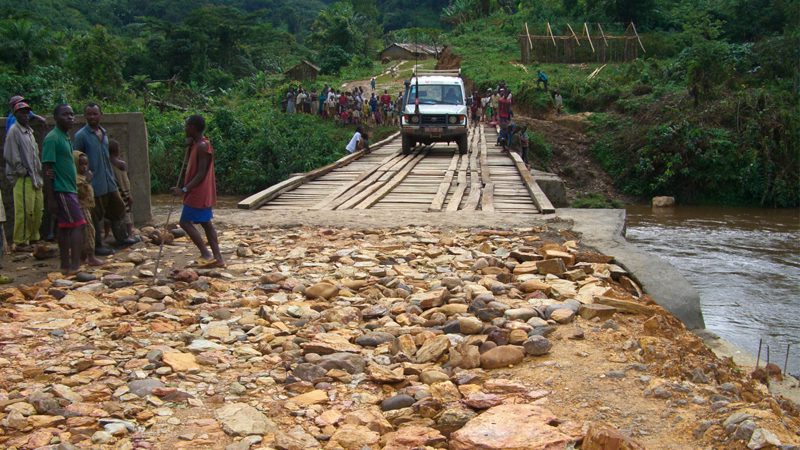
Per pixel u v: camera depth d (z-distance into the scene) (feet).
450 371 15.49
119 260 26.08
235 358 16.11
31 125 31.35
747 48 124.77
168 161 94.38
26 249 28.04
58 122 23.81
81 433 12.17
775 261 52.75
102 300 20.84
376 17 288.10
